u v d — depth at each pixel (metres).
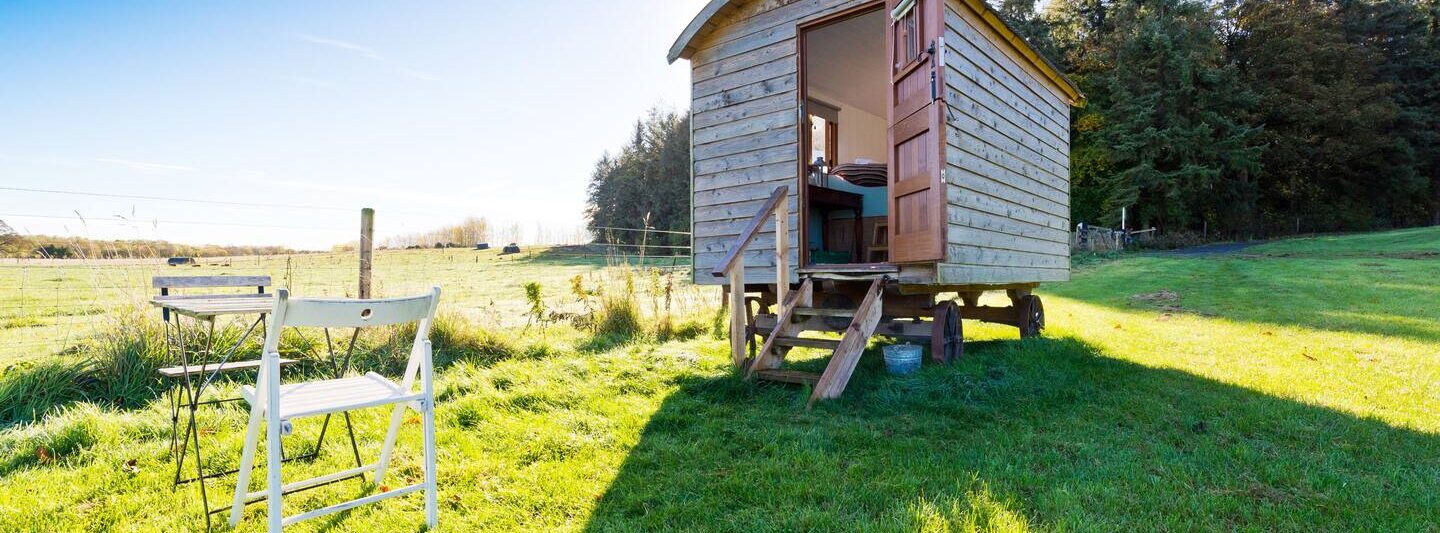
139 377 4.68
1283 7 30.95
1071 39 31.75
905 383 4.68
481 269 17.66
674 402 4.38
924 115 4.90
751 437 3.62
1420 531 2.39
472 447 3.44
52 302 8.24
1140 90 27.69
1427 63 32.38
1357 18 33.28
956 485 2.84
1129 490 2.81
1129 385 4.88
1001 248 6.13
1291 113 29.50
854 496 2.76
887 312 6.20
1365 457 3.25
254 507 2.70
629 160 47.12
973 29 5.66
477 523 2.56
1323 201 31.48
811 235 7.99
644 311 8.77
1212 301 10.49
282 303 2.11
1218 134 27.80
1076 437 3.61
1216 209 28.92
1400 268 13.11
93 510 2.71
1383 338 6.75
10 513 2.62
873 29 6.98
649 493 2.83
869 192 8.00
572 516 2.65
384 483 2.96
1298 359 5.84
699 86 6.71
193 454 3.34
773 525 2.49
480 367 5.60
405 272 10.09
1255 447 3.41
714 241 6.51
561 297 10.62
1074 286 14.28
